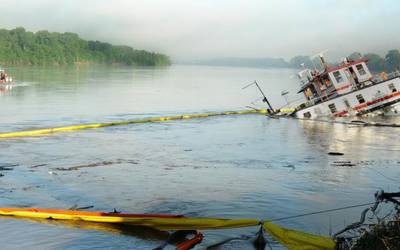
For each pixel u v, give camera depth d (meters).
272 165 30.95
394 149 37.22
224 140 41.88
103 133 44.84
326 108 56.72
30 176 26.78
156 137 43.09
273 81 186.50
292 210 20.97
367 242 14.70
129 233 17.81
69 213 19.28
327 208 21.28
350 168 30.02
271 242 16.84
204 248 16.27
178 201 22.17
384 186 25.41
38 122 51.41
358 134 44.78
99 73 198.38
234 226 17.48
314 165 30.98
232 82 167.88
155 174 27.75
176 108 71.75
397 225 14.81
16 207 20.88
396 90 54.91
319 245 15.64
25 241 16.98
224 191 24.00
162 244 16.75
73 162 31.19
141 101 81.00
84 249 16.30
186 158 33.22
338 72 55.88
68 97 82.06
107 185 24.97
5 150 35.09
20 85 107.25
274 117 60.31
